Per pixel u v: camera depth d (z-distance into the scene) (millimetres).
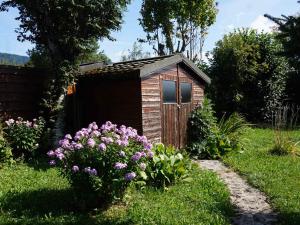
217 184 8305
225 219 6141
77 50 11656
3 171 8469
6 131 9789
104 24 11750
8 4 11289
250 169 10016
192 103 13719
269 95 21516
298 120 22562
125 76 10430
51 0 10594
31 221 5629
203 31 28812
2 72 10203
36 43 11953
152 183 7801
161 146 8633
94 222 5723
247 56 21500
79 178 6090
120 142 6199
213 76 21484
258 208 6902
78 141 6449
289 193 7648
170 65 12148
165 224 5703
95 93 11438
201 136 13086
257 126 20391
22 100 10812
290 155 12109
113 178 6141
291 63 5625
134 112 10656
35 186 7492
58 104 10914
